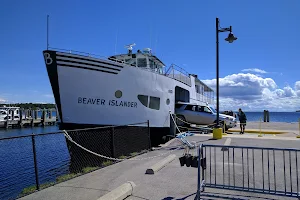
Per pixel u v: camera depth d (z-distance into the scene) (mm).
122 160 9086
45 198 5359
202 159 5617
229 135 17188
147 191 5633
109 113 12297
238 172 7223
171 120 15594
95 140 11742
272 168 7672
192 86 21094
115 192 5078
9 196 8773
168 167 7797
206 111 19719
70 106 11398
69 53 11297
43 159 15461
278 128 25562
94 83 11898
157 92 14453
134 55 16766
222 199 5090
